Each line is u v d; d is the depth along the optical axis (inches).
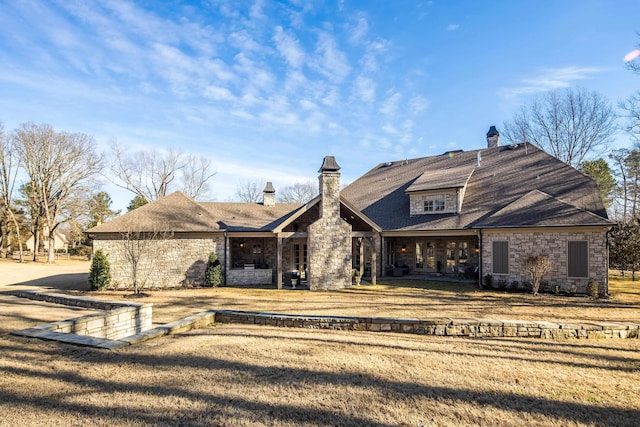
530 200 689.0
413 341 317.1
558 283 606.9
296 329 362.6
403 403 187.0
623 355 283.3
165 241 725.9
